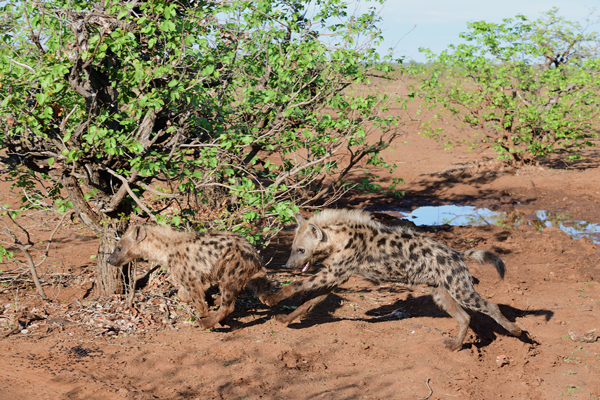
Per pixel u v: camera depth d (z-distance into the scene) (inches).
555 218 585.0
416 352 268.5
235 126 338.3
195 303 282.2
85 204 303.0
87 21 259.4
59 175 298.2
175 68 273.1
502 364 263.3
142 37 275.0
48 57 247.0
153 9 257.1
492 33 764.0
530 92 791.7
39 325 278.4
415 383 238.8
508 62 776.3
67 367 237.0
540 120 756.6
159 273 343.3
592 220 573.0
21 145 285.3
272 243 486.6
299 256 279.1
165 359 250.8
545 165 814.5
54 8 266.5
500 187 708.7
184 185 282.8
